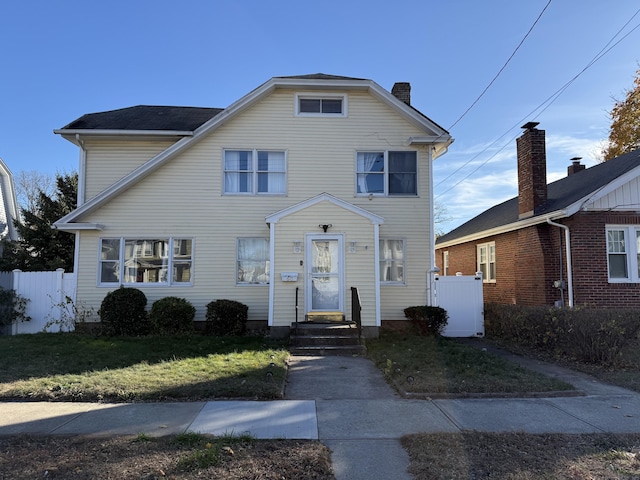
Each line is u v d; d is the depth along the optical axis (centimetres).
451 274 2275
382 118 1402
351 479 405
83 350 977
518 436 504
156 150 1441
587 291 1234
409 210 1384
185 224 1344
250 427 529
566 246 1272
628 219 1249
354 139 1394
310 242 1230
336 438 499
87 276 1309
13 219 1919
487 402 639
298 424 542
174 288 1327
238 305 1269
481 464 432
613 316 914
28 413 579
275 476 405
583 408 613
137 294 1245
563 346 995
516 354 1024
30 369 794
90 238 1323
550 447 474
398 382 719
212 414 575
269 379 724
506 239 1622
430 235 1380
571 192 1418
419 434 507
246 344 1073
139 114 1581
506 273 1622
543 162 1439
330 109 1415
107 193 1302
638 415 584
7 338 1149
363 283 1220
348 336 1075
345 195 1376
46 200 1989
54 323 1285
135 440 483
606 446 479
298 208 1230
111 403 625
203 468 417
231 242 1349
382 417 570
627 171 1202
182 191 1352
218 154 1366
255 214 1359
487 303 1389
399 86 1616
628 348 931
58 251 1936
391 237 1373
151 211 1341
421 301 1358
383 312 1355
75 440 485
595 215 1254
